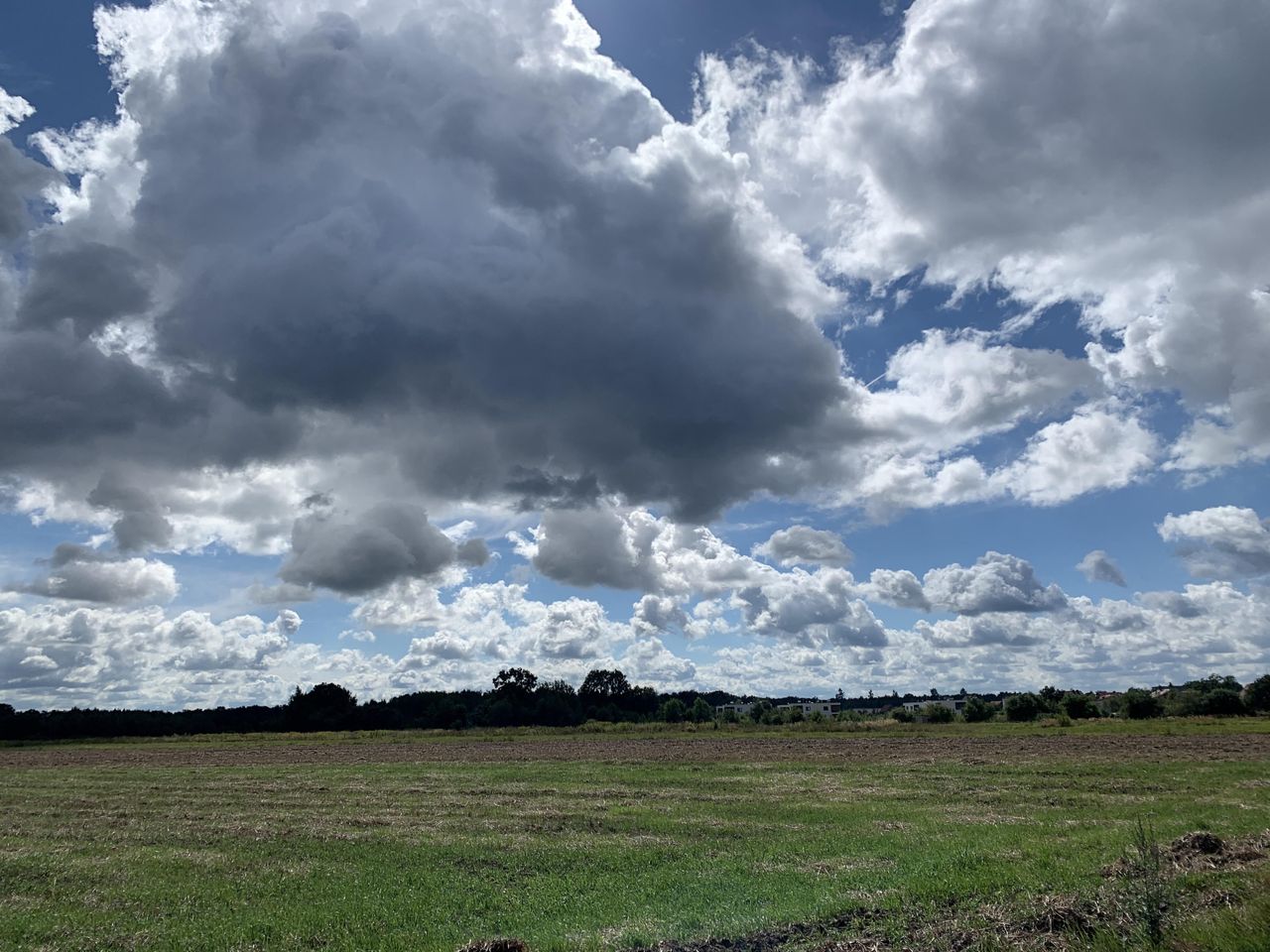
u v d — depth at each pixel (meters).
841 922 14.80
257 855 25.59
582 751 71.62
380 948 15.24
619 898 18.44
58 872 23.33
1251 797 30.98
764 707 127.12
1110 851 18.67
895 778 43.44
